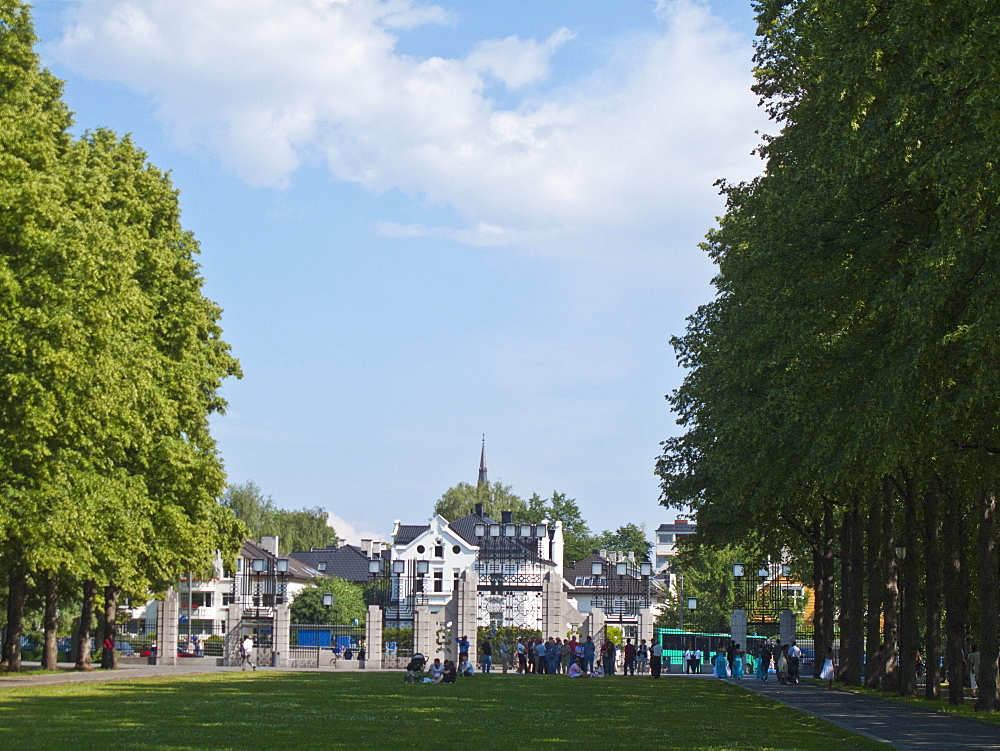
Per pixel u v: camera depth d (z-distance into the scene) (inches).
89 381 1386.6
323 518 5969.5
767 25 1312.7
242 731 925.2
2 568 1707.7
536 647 2434.8
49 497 1389.0
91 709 1135.6
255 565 2546.8
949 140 851.4
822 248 1034.7
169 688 1545.3
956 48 785.6
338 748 799.1
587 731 968.9
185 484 1830.7
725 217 1760.6
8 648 1969.7
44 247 1364.4
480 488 5851.4
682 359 2063.2
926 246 956.0
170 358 1823.3
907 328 877.2
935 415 896.9
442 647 2524.6
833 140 1016.2
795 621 2422.5
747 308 1373.0
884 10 947.3
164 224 1877.5
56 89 1599.4
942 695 1615.4
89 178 1552.7
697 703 1369.3
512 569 3368.6
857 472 1111.0
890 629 1566.2
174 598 2546.8
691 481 2028.8
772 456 1337.4
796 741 879.1
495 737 906.1
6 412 1346.0
